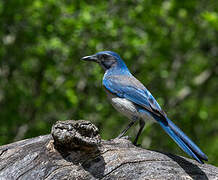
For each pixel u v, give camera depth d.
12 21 16.69
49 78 18.05
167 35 19.30
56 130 5.41
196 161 6.23
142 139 18.89
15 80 17.86
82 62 17.02
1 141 16.94
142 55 18.77
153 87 19.81
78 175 5.32
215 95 22.36
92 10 15.95
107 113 17.83
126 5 17.73
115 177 5.29
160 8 17.14
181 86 20.56
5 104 17.75
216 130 22.28
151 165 5.44
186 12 18.31
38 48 15.91
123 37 16.50
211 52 21.20
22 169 5.52
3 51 16.52
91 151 5.55
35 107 17.33
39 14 15.92
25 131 17.55
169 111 19.77
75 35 15.87
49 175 5.34
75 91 17.38
